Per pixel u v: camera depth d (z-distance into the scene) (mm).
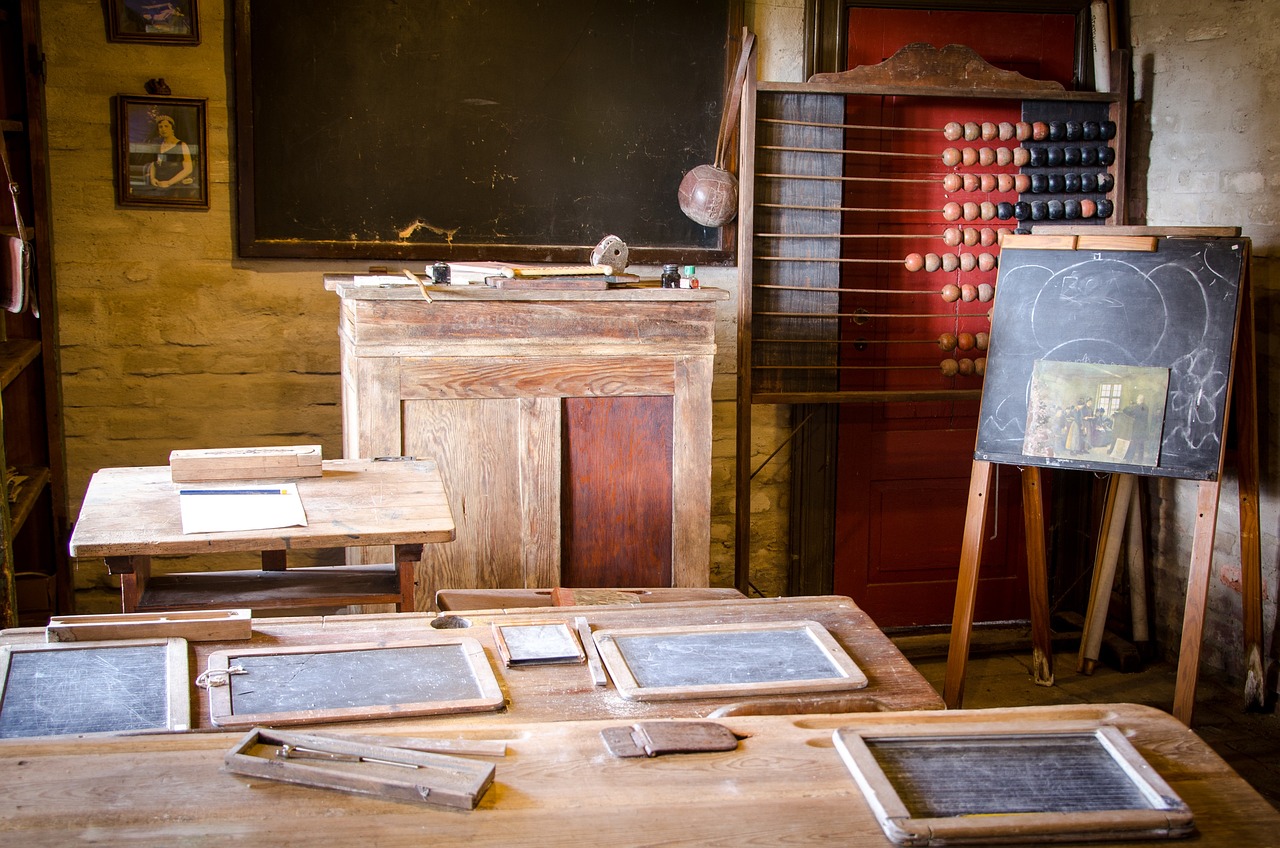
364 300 2824
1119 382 3197
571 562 3078
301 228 3580
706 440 3078
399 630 1950
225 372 3633
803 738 1553
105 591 3682
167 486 2492
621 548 3100
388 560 3070
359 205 3604
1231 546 3695
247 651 1828
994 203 3865
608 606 2098
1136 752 1511
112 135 3439
